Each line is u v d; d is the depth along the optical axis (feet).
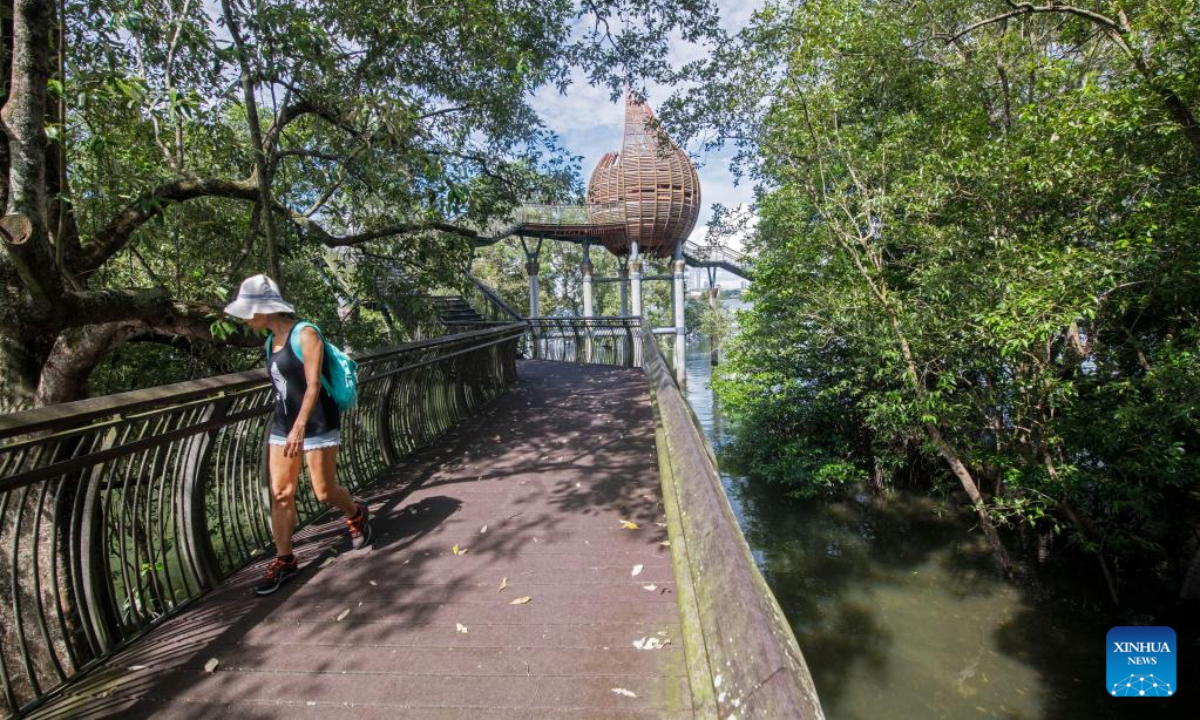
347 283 25.75
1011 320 20.70
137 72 15.28
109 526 11.67
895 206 27.04
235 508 11.37
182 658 8.06
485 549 11.43
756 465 45.96
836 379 39.60
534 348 64.03
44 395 15.21
